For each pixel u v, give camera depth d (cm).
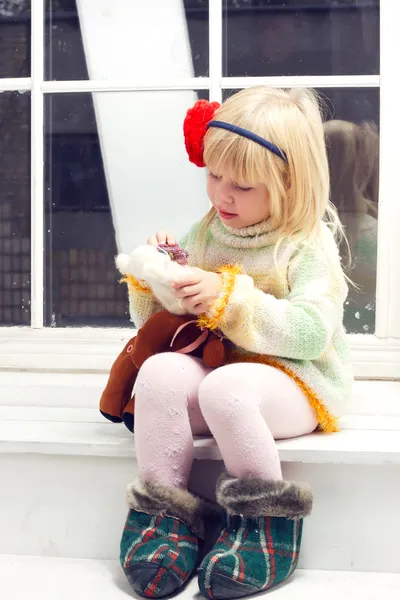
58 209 177
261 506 113
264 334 121
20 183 176
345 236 157
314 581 120
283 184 128
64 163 176
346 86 169
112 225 176
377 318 169
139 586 111
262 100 128
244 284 122
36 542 130
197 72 172
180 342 128
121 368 132
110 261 177
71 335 175
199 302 120
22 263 177
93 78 174
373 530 125
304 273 127
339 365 133
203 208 174
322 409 130
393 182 167
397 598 114
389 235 167
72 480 129
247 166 124
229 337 123
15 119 176
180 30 172
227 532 116
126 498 121
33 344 174
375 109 168
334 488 125
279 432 126
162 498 116
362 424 140
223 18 171
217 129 126
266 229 131
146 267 122
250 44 171
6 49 175
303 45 170
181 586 114
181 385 119
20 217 177
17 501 130
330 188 170
